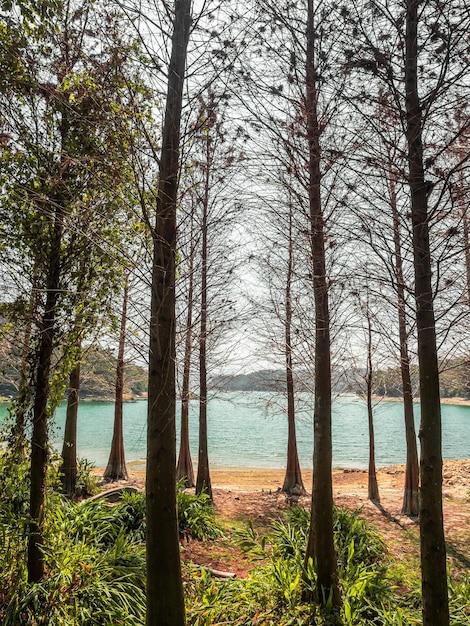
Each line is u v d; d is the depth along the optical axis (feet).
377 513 31.81
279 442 91.66
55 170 13.61
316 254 15.67
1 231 13.83
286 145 14.51
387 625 13.98
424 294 10.30
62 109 13.23
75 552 15.96
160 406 10.57
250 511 32.48
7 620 12.59
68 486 31.12
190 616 14.17
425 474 10.00
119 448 40.86
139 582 16.10
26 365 14.70
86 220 13.25
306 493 37.96
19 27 13.16
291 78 14.40
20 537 14.48
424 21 10.86
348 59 11.85
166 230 11.19
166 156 11.33
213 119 12.78
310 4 14.71
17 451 14.79
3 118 13.42
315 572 15.24
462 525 28.25
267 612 14.51
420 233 10.62
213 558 22.58
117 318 14.80
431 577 9.73
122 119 11.81
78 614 13.41
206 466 33.63
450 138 11.24
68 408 31.81
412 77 10.93
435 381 10.17
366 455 77.77
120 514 22.72
